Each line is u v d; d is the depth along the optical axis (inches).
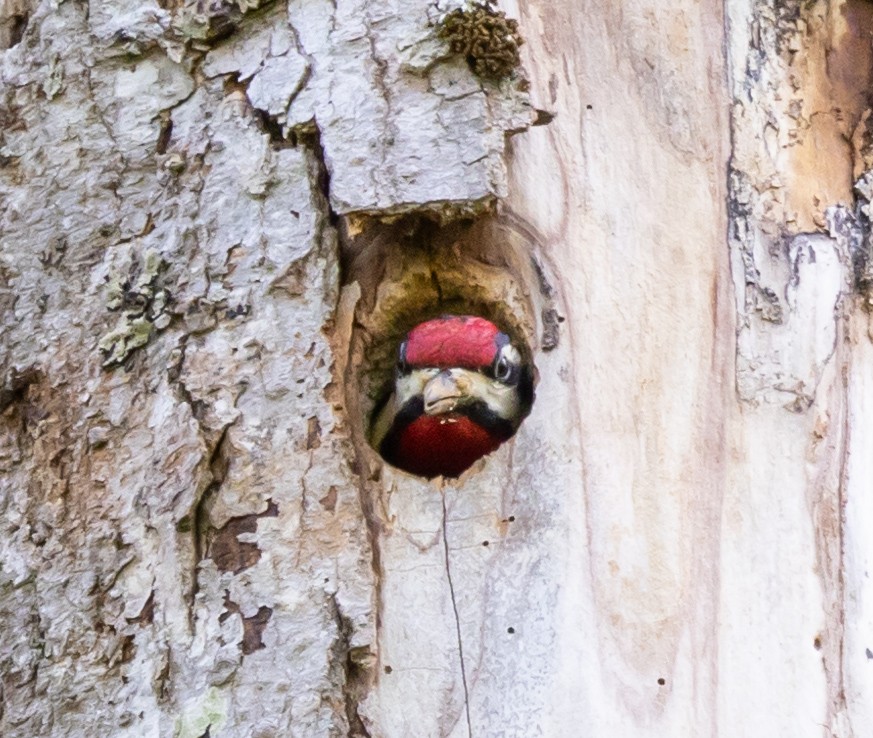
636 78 222.7
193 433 198.7
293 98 209.8
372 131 204.4
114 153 215.3
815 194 222.5
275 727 186.7
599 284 211.9
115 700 191.9
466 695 188.7
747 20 229.1
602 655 190.1
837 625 197.2
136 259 209.8
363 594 191.6
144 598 195.2
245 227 207.6
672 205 216.8
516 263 216.8
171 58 216.5
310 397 199.8
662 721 187.6
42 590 198.4
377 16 210.4
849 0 236.4
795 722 190.2
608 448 202.1
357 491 197.0
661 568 195.3
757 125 223.6
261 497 195.8
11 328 211.6
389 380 255.3
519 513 197.9
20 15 229.6
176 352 204.2
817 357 211.0
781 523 200.5
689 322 210.2
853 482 206.7
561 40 223.1
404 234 215.8
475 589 193.8
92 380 205.9
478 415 245.1
